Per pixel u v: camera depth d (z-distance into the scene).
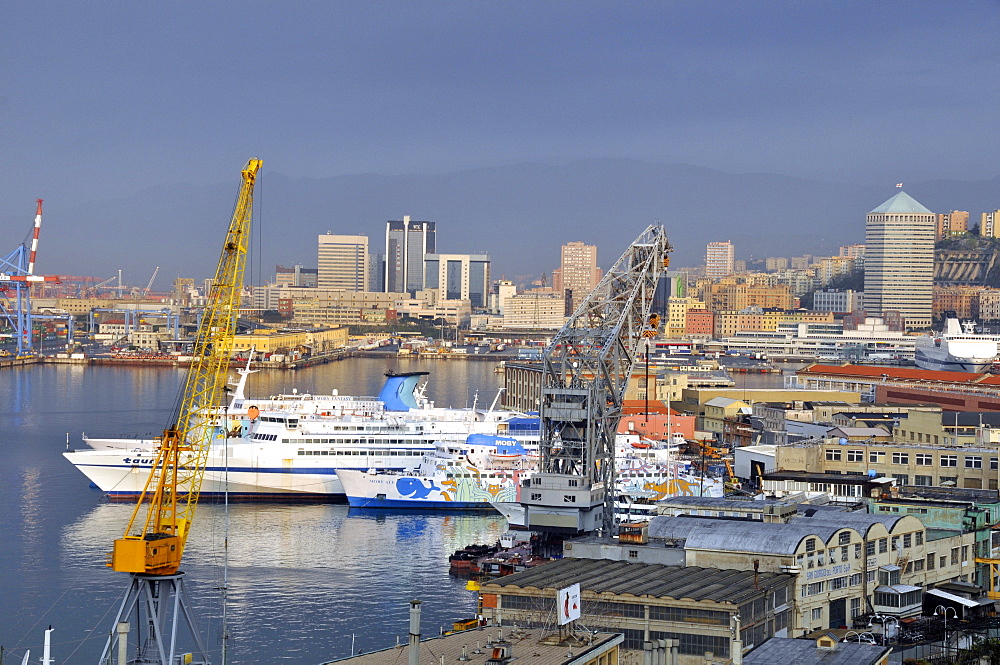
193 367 179.88
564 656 104.19
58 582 197.25
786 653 113.25
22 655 159.88
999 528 166.38
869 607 144.75
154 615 137.25
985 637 128.62
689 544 140.62
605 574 133.62
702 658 120.50
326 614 179.00
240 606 183.25
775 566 135.75
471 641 110.62
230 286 179.38
